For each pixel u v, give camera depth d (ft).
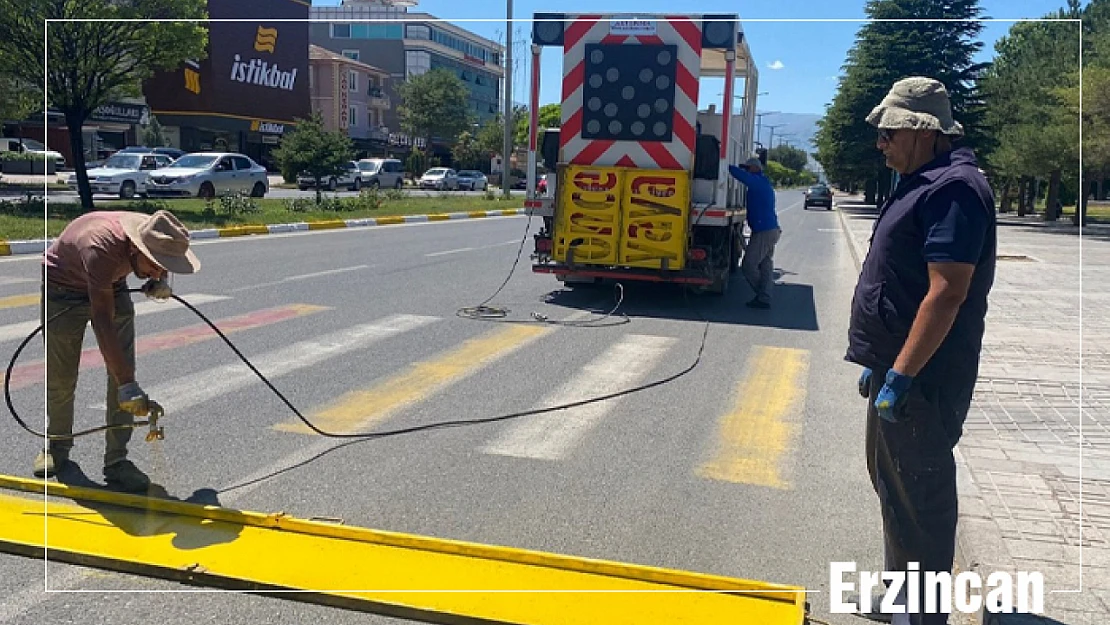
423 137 239.71
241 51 163.63
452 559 12.56
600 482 16.22
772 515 14.96
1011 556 12.96
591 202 36.52
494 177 260.01
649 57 35.42
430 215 88.63
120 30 60.64
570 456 17.61
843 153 167.53
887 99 10.18
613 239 36.55
